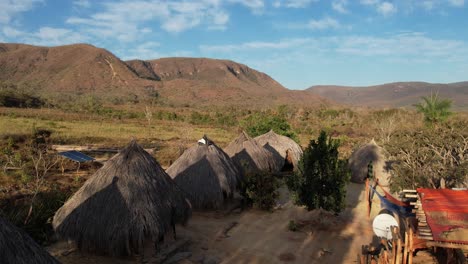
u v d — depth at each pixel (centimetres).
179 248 948
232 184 1279
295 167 1922
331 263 902
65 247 912
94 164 1841
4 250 549
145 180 907
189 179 1235
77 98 12406
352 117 6188
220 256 922
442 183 1052
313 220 1169
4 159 1764
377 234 932
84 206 864
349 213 1300
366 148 1812
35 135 2475
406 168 1277
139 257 875
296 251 966
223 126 4916
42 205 1036
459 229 705
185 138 3005
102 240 828
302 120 6109
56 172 1647
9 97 6894
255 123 2561
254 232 1091
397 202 1099
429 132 1387
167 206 907
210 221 1166
